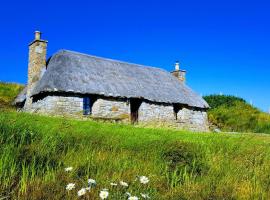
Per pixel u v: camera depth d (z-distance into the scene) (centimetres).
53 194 594
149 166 852
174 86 3616
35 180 639
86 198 589
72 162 778
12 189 593
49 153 808
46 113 2630
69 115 2652
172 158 934
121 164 841
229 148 1149
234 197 723
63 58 3022
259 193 751
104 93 2811
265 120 3956
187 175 833
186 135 1420
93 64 3162
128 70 3416
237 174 898
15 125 901
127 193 562
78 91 2683
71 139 959
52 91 2611
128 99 2967
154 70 3784
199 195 713
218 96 4638
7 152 698
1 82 3978
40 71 3006
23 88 3631
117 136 1116
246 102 4556
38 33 3062
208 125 3669
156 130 1527
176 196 689
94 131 1133
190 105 3431
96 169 768
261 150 1144
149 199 625
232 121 4019
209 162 947
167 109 3266
